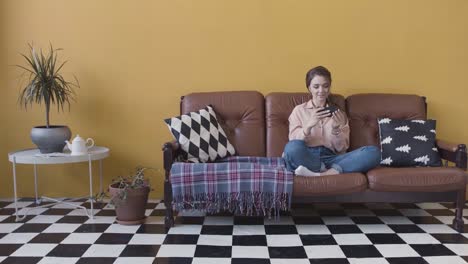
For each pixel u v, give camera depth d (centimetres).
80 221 268
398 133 278
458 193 246
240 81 316
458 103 317
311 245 227
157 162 321
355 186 239
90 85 315
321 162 261
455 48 313
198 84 317
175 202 244
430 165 271
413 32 312
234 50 314
